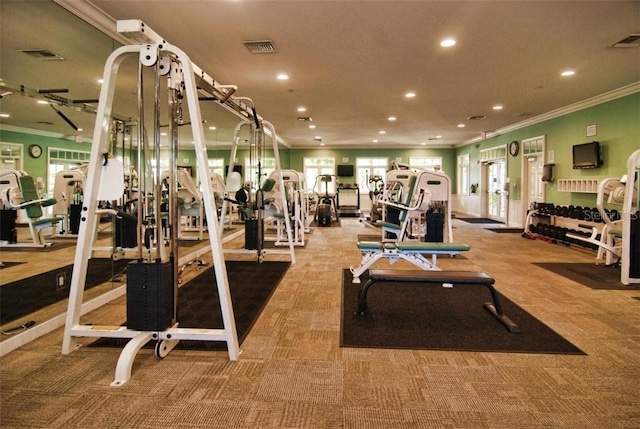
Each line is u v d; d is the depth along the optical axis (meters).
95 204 2.53
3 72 3.11
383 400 1.97
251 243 5.55
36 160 3.49
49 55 3.47
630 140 5.90
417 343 2.66
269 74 5.25
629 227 4.12
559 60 4.70
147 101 4.46
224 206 5.14
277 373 2.25
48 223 3.69
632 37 3.99
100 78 3.88
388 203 5.72
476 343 2.65
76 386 2.10
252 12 3.40
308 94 6.40
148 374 2.23
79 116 3.83
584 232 6.52
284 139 12.80
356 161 14.87
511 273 4.72
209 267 4.98
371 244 4.03
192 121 2.44
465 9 3.36
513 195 9.85
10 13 3.10
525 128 9.20
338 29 3.77
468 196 13.22
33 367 2.31
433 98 6.71
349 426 1.76
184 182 5.30
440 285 4.15
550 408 1.90
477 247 6.64
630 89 5.84
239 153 7.52
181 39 4.00
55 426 1.75
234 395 2.02
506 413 1.86
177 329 2.48
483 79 5.50
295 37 3.96
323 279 4.41
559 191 7.71
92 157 2.48
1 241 3.23
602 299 3.66
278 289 3.99
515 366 2.33
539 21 3.61
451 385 2.11
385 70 5.08
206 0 3.19
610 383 2.13
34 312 3.06
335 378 2.19
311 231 8.89
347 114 8.25
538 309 3.37
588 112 6.87
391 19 3.56
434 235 5.86
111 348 2.57
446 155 14.70
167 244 3.77
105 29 3.51
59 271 3.69
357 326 2.98
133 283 2.41
